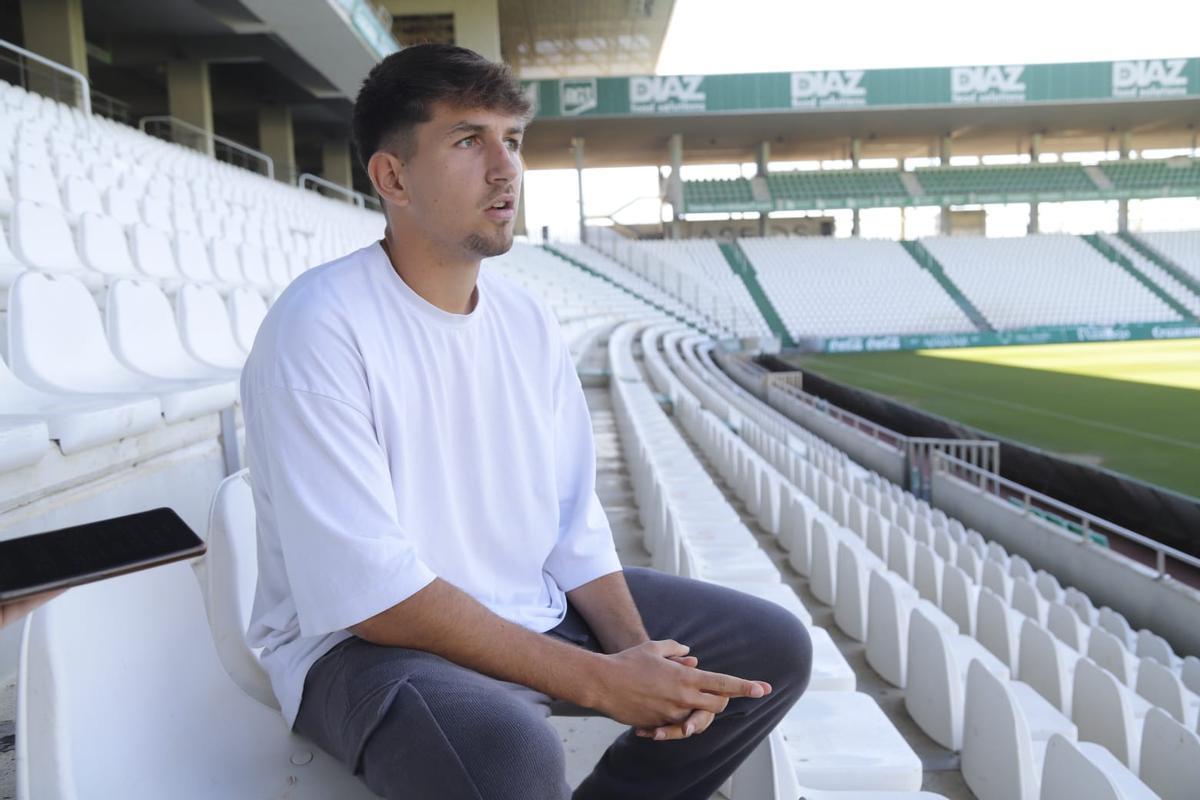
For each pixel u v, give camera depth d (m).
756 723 1.23
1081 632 4.49
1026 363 20.36
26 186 4.86
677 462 5.34
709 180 31.88
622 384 7.74
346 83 15.88
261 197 11.91
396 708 0.95
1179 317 26.62
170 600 1.13
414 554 1.03
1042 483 10.68
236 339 3.88
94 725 0.94
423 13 20.39
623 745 1.25
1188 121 31.16
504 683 1.16
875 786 1.86
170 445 2.37
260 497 1.13
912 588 4.20
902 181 31.64
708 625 1.26
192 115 15.94
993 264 28.84
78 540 0.69
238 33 15.36
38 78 12.62
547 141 30.69
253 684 1.25
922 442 9.91
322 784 1.08
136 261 4.45
